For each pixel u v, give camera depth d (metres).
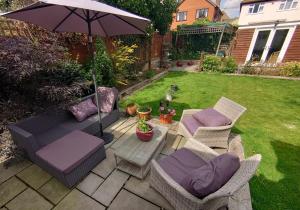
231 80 8.39
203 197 1.65
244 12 11.33
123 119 4.48
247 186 2.44
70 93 3.47
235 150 3.29
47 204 2.24
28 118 2.98
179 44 17.38
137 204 2.24
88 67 5.20
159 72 10.11
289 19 10.00
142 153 2.62
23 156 2.92
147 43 9.45
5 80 3.12
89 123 3.55
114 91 4.14
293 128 4.12
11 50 2.88
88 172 2.72
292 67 8.43
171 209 2.16
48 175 2.67
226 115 3.45
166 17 10.23
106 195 2.37
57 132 3.21
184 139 3.65
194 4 20.81
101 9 2.05
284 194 2.39
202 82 8.12
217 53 14.28
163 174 1.96
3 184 2.52
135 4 7.03
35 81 3.31
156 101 5.79
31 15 2.71
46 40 4.58
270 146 3.43
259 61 11.62
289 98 6.02
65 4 1.83
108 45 6.99
